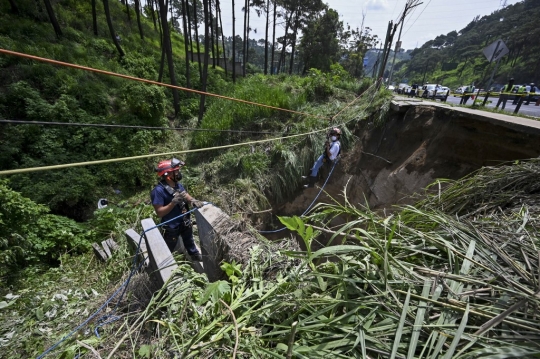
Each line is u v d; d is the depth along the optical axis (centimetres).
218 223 265
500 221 172
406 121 564
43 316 264
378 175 569
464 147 441
